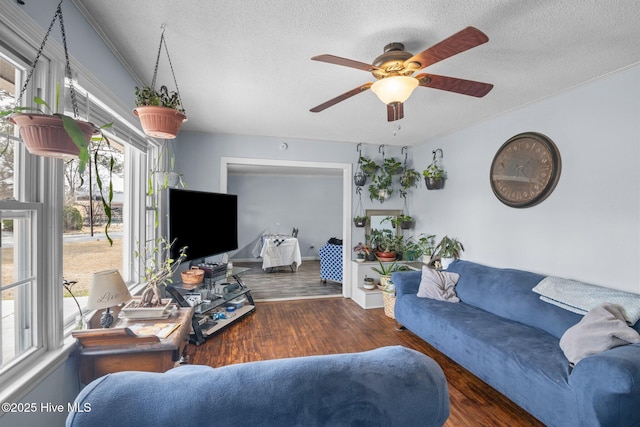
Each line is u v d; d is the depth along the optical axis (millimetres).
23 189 1240
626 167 2166
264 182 8219
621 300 1988
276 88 2576
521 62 2082
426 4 1509
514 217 3055
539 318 2342
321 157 4523
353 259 4641
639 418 1426
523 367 1887
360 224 4598
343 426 778
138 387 764
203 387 765
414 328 2996
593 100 2371
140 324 1805
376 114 3262
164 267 2719
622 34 1748
